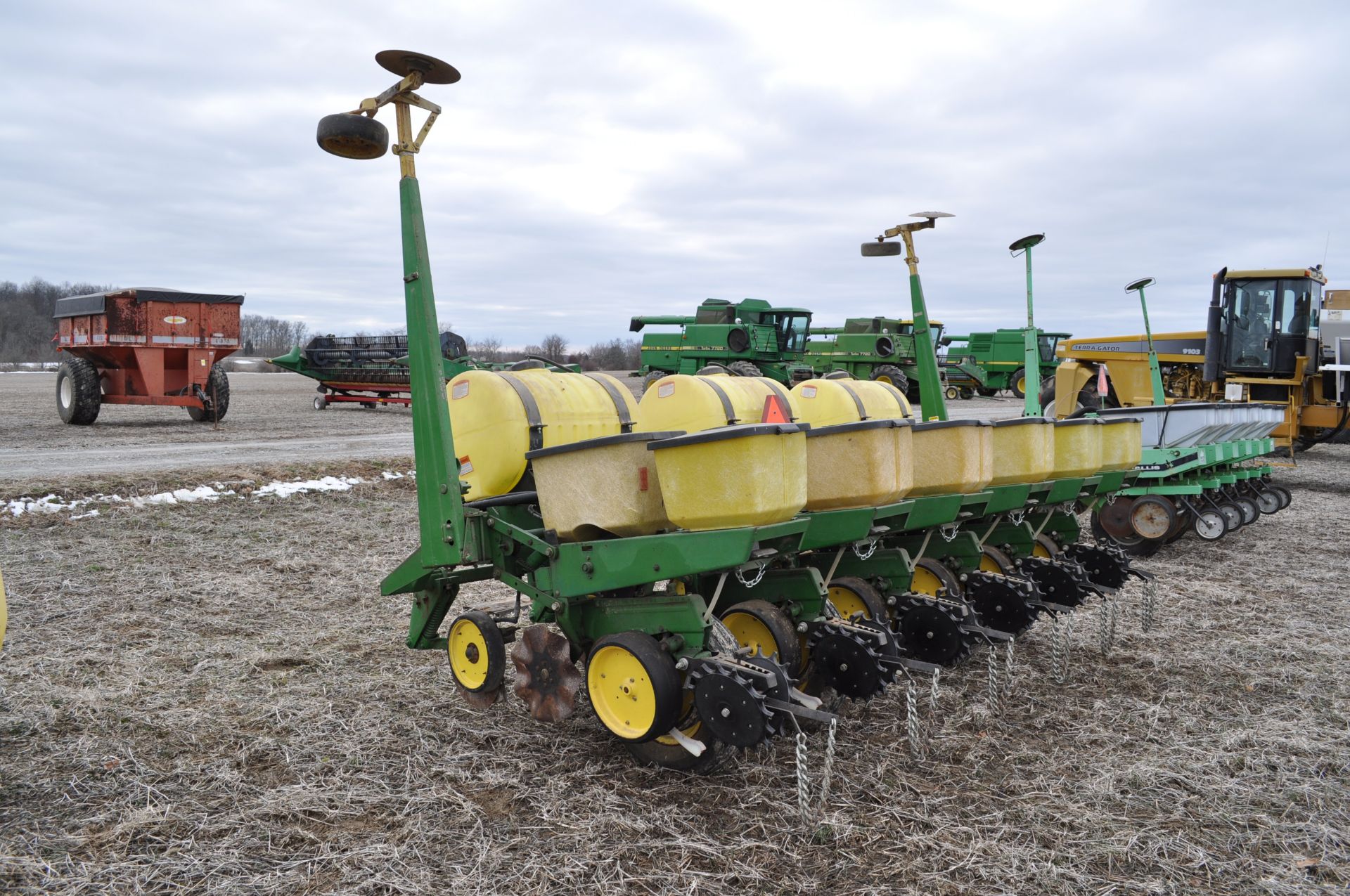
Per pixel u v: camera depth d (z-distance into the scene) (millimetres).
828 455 4422
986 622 5500
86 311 16703
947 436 5059
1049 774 4102
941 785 3973
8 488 9633
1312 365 15039
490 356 31016
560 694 4098
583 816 3629
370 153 4191
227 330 17922
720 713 3596
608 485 3859
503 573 4316
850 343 32094
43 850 3305
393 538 9430
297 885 3121
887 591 5117
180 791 3783
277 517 10266
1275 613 7051
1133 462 6832
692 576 4375
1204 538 9633
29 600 6668
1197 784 4020
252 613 6621
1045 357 34156
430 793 3803
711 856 3338
